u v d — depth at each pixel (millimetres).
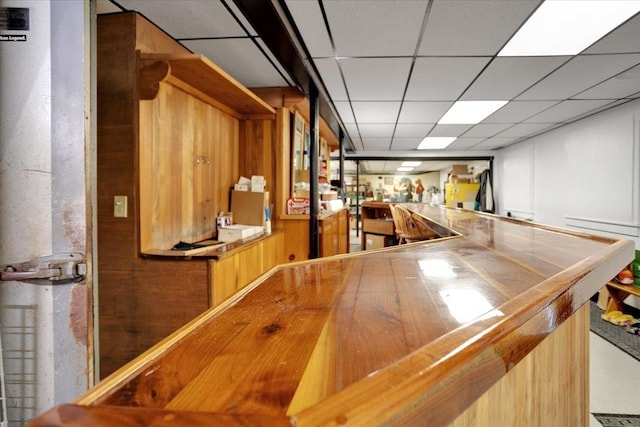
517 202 6699
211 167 2734
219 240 2592
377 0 1916
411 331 606
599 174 4430
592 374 2430
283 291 867
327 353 524
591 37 2352
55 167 1143
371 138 6250
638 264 3400
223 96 2602
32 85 1131
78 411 354
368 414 353
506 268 1072
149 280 1906
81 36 1136
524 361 829
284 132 3408
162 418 340
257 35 2291
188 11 1966
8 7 1113
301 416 345
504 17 2090
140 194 1909
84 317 1161
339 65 2840
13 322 1151
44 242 1144
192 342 569
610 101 3887
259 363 495
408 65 2834
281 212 3359
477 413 666
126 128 1892
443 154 7836
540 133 5773
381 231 5230
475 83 3291
